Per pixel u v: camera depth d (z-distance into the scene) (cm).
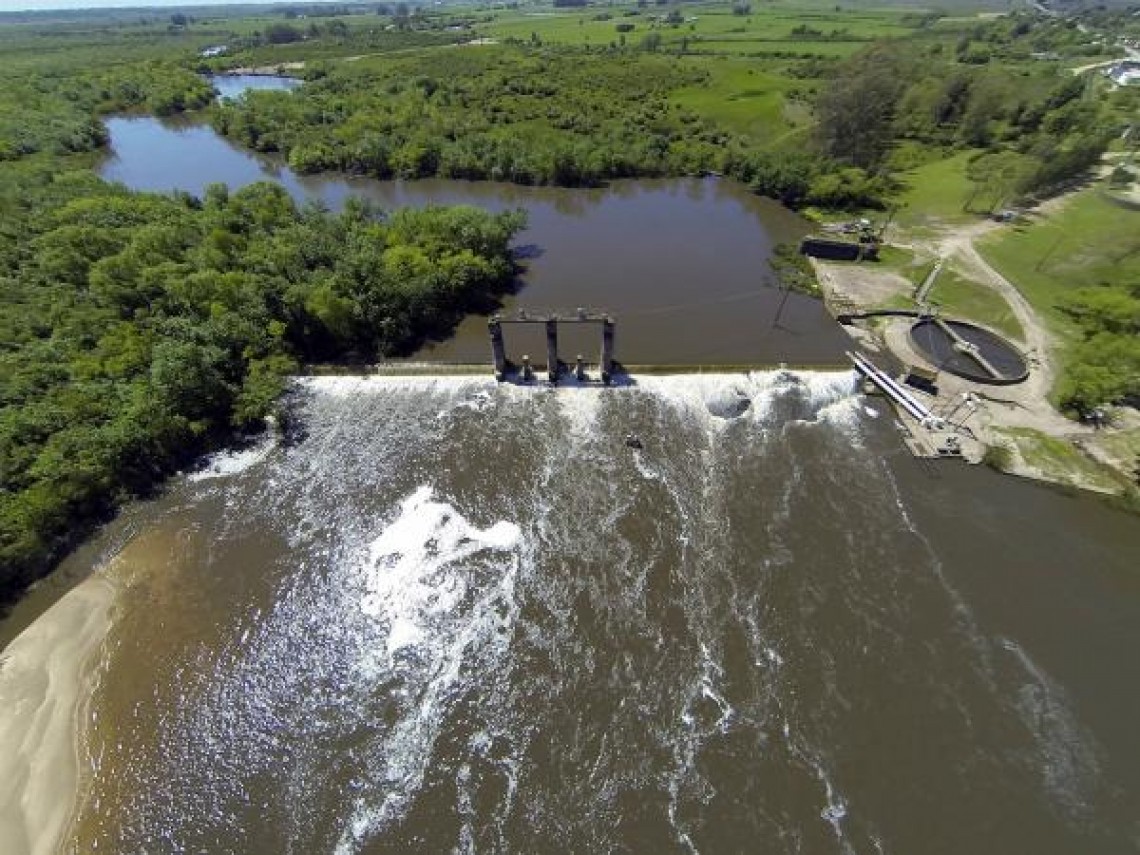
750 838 4150
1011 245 11050
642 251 11794
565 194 14638
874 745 4616
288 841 4181
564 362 8550
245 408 7262
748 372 8250
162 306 8331
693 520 6272
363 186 15225
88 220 9988
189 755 4609
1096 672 5059
